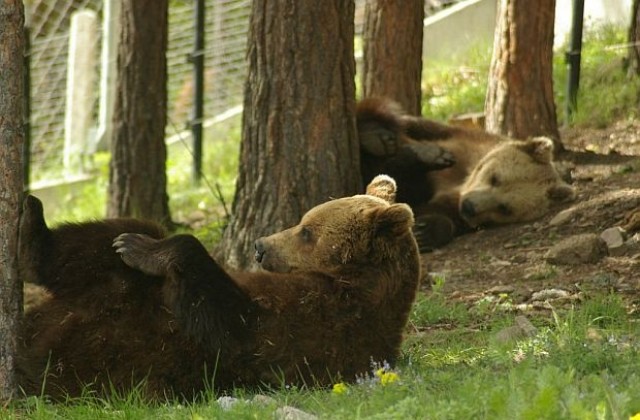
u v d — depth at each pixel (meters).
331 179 13.41
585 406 6.60
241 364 9.09
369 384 8.55
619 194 15.80
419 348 10.85
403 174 16.42
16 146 9.20
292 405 8.34
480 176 16.67
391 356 9.59
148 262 9.00
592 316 11.55
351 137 13.62
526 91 17.88
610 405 6.54
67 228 9.55
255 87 13.55
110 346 9.07
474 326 11.99
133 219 9.93
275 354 9.05
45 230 9.40
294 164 13.40
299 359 9.10
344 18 13.39
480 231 16.48
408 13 17.91
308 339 9.14
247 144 13.75
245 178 13.80
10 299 9.19
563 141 18.86
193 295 8.82
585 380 7.78
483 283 13.73
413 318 12.21
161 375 9.04
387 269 9.45
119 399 8.66
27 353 9.18
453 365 9.60
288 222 13.41
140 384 8.91
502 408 6.69
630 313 11.80
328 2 13.23
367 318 9.38
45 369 9.07
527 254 14.63
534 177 16.47
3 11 9.03
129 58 19.06
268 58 13.38
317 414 7.88
